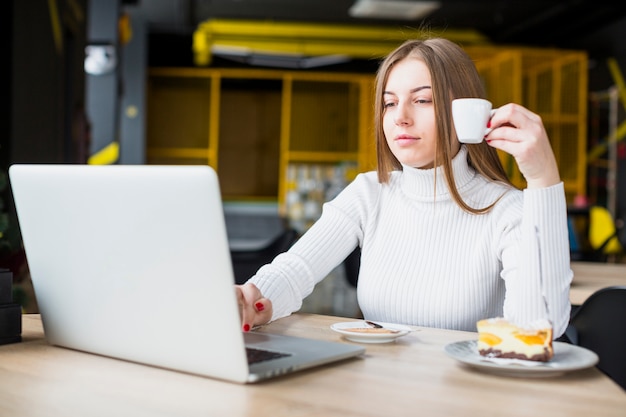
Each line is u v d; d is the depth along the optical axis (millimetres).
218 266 951
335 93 10930
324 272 1698
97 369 1086
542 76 9914
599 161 9703
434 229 1613
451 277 1567
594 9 8742
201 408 900
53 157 4844
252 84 11234
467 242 1579
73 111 5652
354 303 6027
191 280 984
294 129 10898
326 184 10070
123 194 1018
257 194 11438
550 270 1320
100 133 6980
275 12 9445
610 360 1588
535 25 9453
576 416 882
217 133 10969
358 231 1756
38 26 4402
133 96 9609
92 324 1140
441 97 1511
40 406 912
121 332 1101
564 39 9906
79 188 1070
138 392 968
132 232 1025
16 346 1242
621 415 889
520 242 1456
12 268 2061
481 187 1617
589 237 6809
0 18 3840
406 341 1309
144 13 9195
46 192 1120
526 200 1331
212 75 10836
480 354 1121
